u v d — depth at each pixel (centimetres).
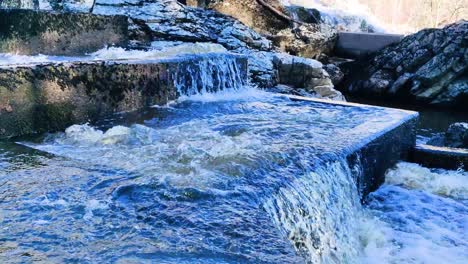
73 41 761
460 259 394
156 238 234
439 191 539
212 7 1739
